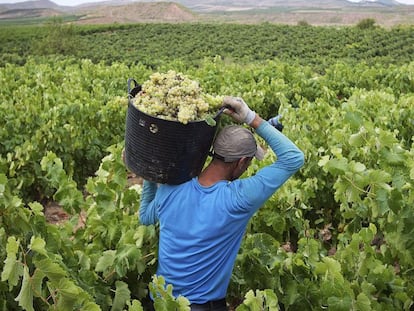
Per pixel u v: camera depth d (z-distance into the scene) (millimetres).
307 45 50219
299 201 5086
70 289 3029
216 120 3135
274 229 4691
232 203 3102
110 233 4086
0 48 51562
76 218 4410
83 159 9430
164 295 3016
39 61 33562
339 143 5887
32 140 8227
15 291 3387
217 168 3211
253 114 3221
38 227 3566
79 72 17469
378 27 62156
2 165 7121
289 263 3922
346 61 36344
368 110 8180
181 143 3061
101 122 9773
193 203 3176
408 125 7574
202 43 54500
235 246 3268
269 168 3172
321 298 3635
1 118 9141
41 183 8195
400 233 3854
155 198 3400
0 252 3314
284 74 16453
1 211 3404
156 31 63500
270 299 2986
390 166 4270
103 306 3646
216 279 3262
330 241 6297
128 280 3912
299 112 7812
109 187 4535
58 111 9125
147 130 3059
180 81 3170
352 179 3998
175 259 3246
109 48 51281
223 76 15695
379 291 3701
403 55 44125
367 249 3691
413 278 3980
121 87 14984
